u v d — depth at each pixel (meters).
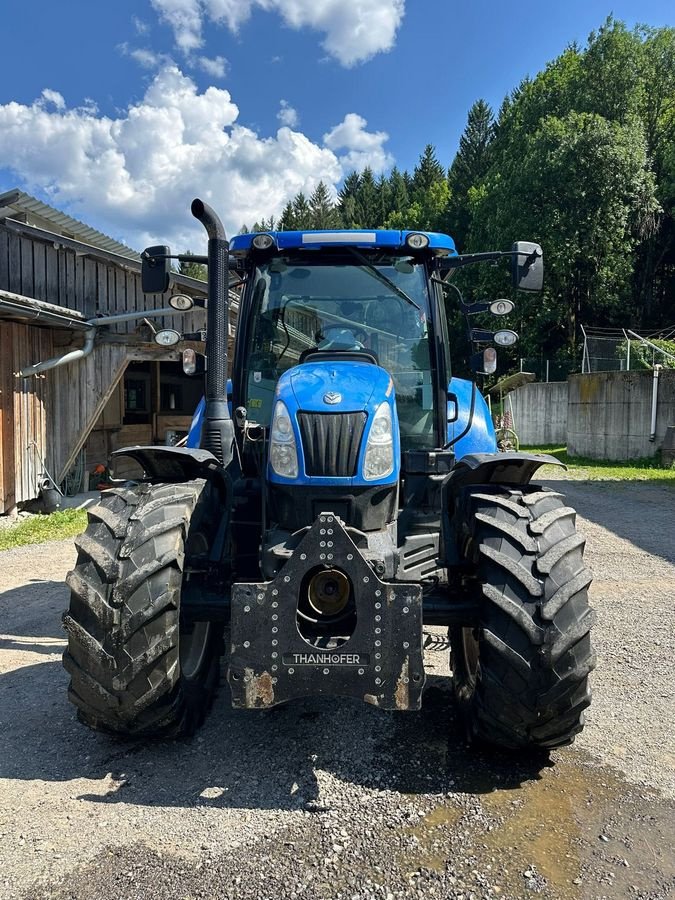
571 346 31.52
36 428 9.68
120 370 11.23
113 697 2.66
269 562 2.83
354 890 2.14
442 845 2.36
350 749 3.04
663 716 3.40
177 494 2.98
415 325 3.87
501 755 3.00
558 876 2.21
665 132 33.97
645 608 5.21
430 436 3.84
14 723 3.30
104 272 11.35
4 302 8.09
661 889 2.16
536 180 29.44
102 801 2.62
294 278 3.92
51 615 5.09
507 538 2.77
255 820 2.50
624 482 13.12
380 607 2.56
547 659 2.56
